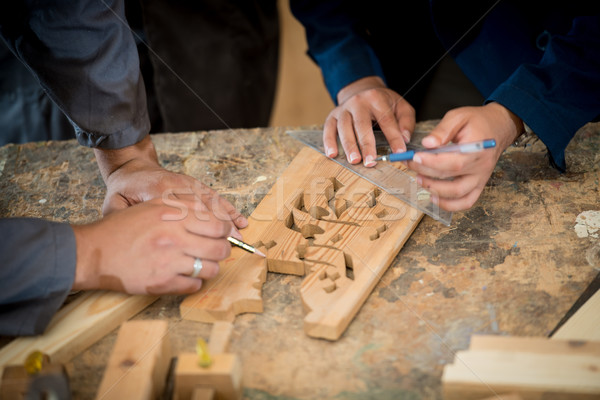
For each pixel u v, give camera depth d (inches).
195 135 66.7
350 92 68.7
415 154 45.7
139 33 83.0
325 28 74.1
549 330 41.5
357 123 59.0
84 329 42.3
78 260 41.9
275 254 47.7
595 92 51.0
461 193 47.9
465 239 50.1
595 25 50.3
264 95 100.4
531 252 48.2
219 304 43.5
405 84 82.4
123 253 42.5
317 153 59.8
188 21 84.9
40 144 66.3
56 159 64.0
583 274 45.8
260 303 44.0
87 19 47.8
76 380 40.4
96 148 55.1
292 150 63.4
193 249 43.4
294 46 143.5
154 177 51.6
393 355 40.4
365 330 42.4
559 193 54.4
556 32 60.0
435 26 64.6
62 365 38.5
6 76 76.8
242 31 89.9
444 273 46.8
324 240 48.9
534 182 56.0
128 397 35.9
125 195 51.9
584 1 58.6
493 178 56.9
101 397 35.9
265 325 43.4
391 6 74.7
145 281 42.5
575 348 37.9
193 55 88.5
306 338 42.2
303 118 133.7
